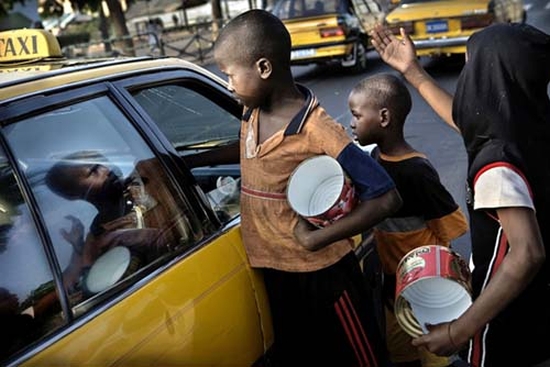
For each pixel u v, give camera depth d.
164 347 1.55
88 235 1.58
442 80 9.25
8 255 1.43
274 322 1.93
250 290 1.85
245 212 1.86
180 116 2.20
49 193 1.54
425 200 2.29
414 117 7.12
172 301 1.61
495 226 1.54
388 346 2.50
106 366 1.42
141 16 27.11
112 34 23.08
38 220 1.48
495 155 1.45
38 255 1.46
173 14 25.22
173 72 2.13
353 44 10.57
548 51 1.51
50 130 1.59
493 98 1.48
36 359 1.33
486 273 1.58
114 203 1.68
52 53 2.11
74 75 1.73
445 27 9.05
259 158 1.77
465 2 9.11
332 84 10.12
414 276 1.62
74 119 1.66
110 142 1.73
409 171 2.27
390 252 2.41
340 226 1.69
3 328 1.37
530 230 1.40
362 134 2.36
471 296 1.61
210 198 2.13
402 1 9.66
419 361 2.49
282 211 1.78
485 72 1.50
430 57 10.20
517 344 1.61
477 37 1.55
